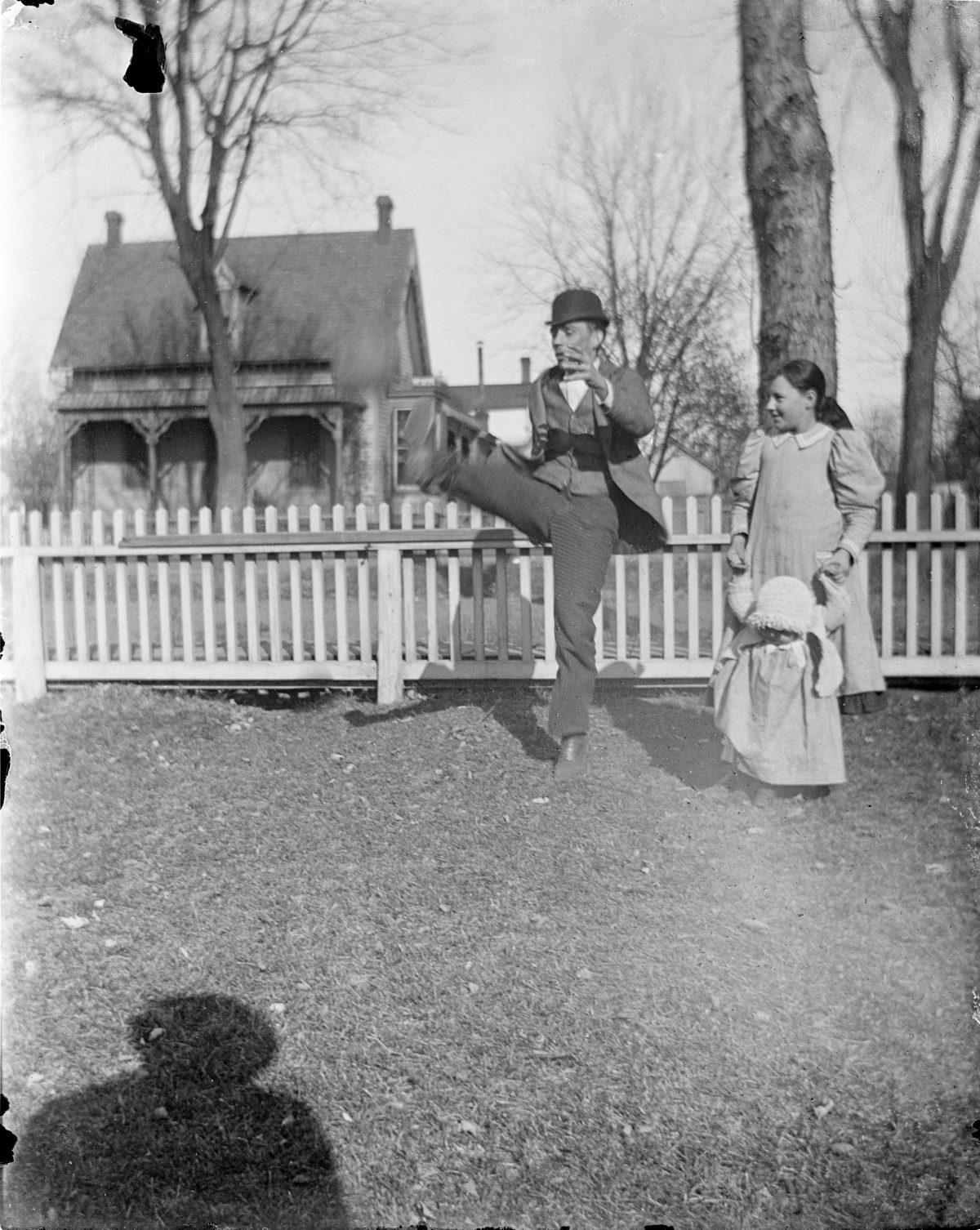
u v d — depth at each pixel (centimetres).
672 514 536
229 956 287
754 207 524
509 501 402
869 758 404
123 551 577
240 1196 212
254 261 1634
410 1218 207
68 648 589
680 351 757
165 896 320
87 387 1714
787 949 281
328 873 331
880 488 379
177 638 645
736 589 387
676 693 514
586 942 288
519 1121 229
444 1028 256
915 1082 236
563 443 399
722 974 270
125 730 479
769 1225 205
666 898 308
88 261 1588
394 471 1588
